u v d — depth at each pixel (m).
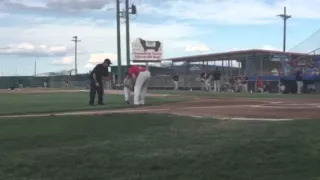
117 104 18.16
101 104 18.03
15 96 28.48
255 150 6.68
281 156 6.33
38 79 69.44
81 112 14.21
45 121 10.80
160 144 7.37
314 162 6.01
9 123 10.44
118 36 47.38
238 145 7.04
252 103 18.58
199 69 44.84
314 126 9.16
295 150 6.67
